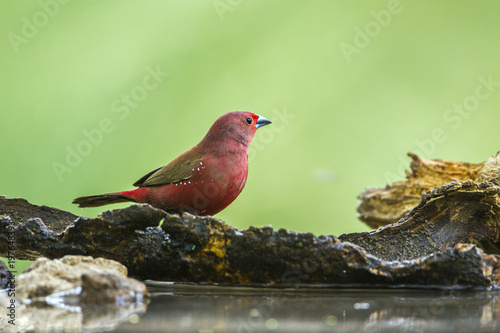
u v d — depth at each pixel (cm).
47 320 524
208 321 518
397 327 502
